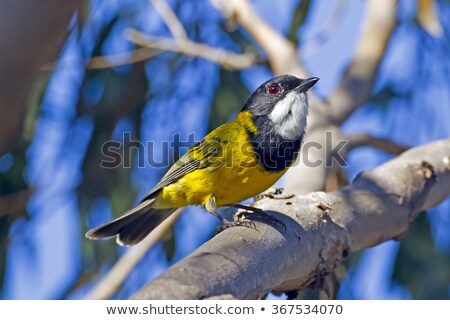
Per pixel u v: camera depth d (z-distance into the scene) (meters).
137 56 9.56
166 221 9.28
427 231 9.52
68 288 9.35
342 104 8.63
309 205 5.25
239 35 9.99
